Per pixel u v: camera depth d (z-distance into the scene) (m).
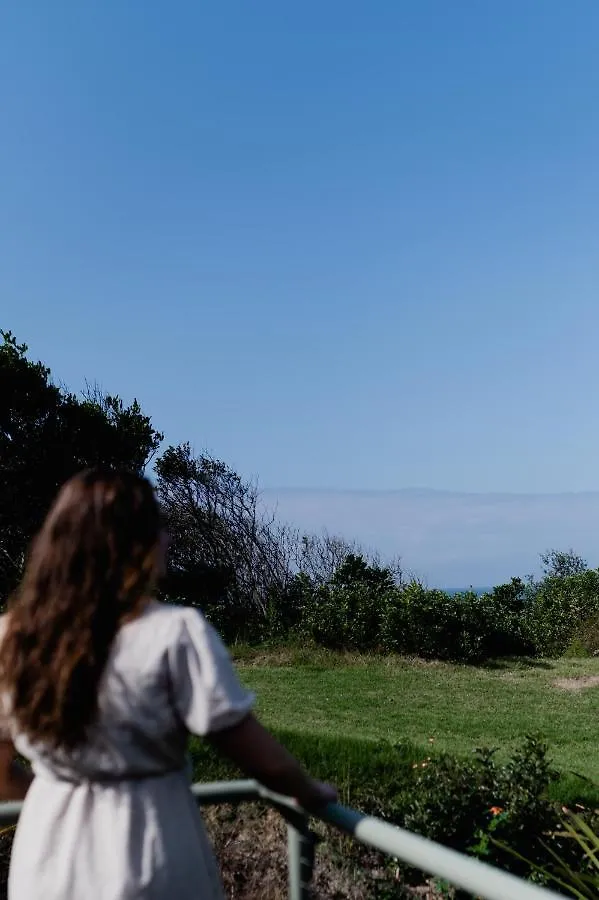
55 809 1.60
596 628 20.33
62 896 1.51
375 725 11.38
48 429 16.88
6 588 15.66
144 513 1.71
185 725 1.59
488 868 1.46
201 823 1.65
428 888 4.57
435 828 5.06
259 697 13.53
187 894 1.54
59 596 1.63
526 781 5.32
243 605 21.00
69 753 1.57
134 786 1.57
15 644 1.65
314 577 23.12
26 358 16.86
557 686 15.37
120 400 18.31
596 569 23.45
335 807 1.81
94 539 1.66
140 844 1.53
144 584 1.66
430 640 18.11
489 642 18.77
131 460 18.00
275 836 4.98
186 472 21.69
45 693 1.58
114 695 1.56
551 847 4.86
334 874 4.61
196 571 20.83
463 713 12.48
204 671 1.55
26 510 16.55
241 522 21.88
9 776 1.84
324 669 16.72
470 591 19.78
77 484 1.73
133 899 1.49
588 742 10.52
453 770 5.62
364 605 19.06
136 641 1.59
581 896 3.81
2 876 4.12
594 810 5.62
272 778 1.58
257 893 4.44
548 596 23.05
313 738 7.31
